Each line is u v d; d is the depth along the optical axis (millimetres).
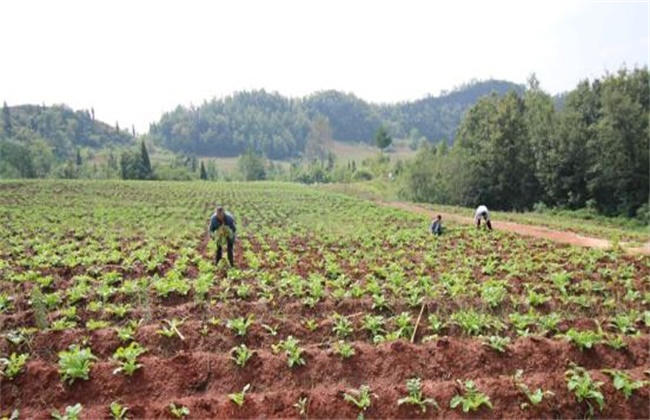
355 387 8859
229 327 10336
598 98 50906
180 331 10289
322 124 171375
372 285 13391
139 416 7656
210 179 111875
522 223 36969
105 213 35406
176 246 21609
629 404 8289
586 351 9641
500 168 54938
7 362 8500
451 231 26859
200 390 8617
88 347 9617
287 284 14031
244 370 8922
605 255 19422
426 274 16328
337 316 11117
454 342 9625
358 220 34562
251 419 7758
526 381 8492
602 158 44906
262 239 23562
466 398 8102
